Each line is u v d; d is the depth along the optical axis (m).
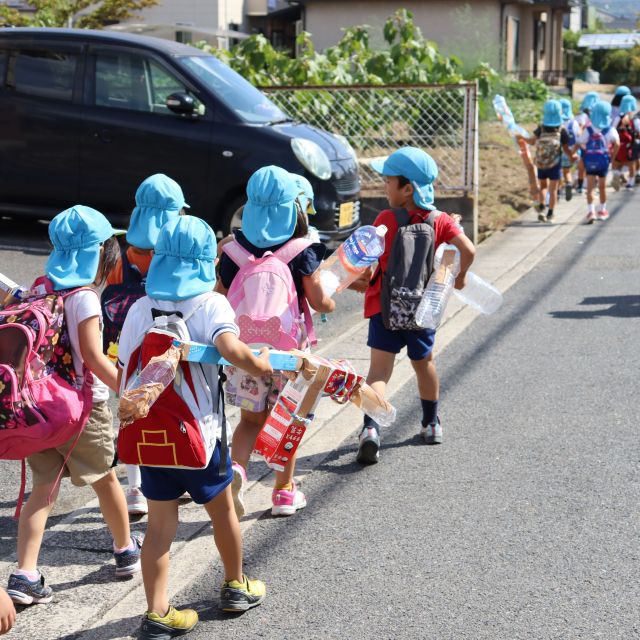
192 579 3.94
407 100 12.09
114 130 10.13
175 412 3.29
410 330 5.05
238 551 3.61
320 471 5.08
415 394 6.31
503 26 32.47
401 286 4.92
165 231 3.37
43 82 10.37
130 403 3.08
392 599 3.75
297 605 3.72
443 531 4.34
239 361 3.31
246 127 9.95
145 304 3.41
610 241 12.27
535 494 4.72
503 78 26.97
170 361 3.17
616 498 4.65
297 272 4.17
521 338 7.71
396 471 5.06
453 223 5.03
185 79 10.08
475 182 11.81
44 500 3.73
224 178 9.93
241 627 3.56
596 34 60.84
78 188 10.33
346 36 15.71
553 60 45.38
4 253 10.20
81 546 4.25
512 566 3.99
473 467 5.09
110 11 23.75
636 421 5.74
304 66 14.37
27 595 3.66
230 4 35.00
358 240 4.60
